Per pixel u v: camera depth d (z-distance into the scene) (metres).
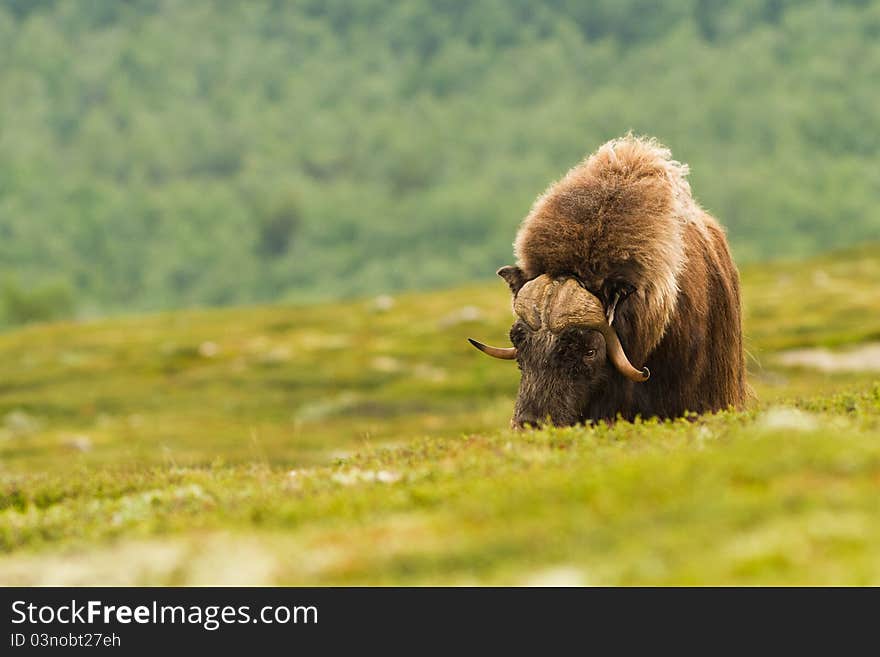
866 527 24.64
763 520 26.25
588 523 27.81
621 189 42.41
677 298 43.72
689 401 44.56
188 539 31.80
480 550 27.53
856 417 39.41
